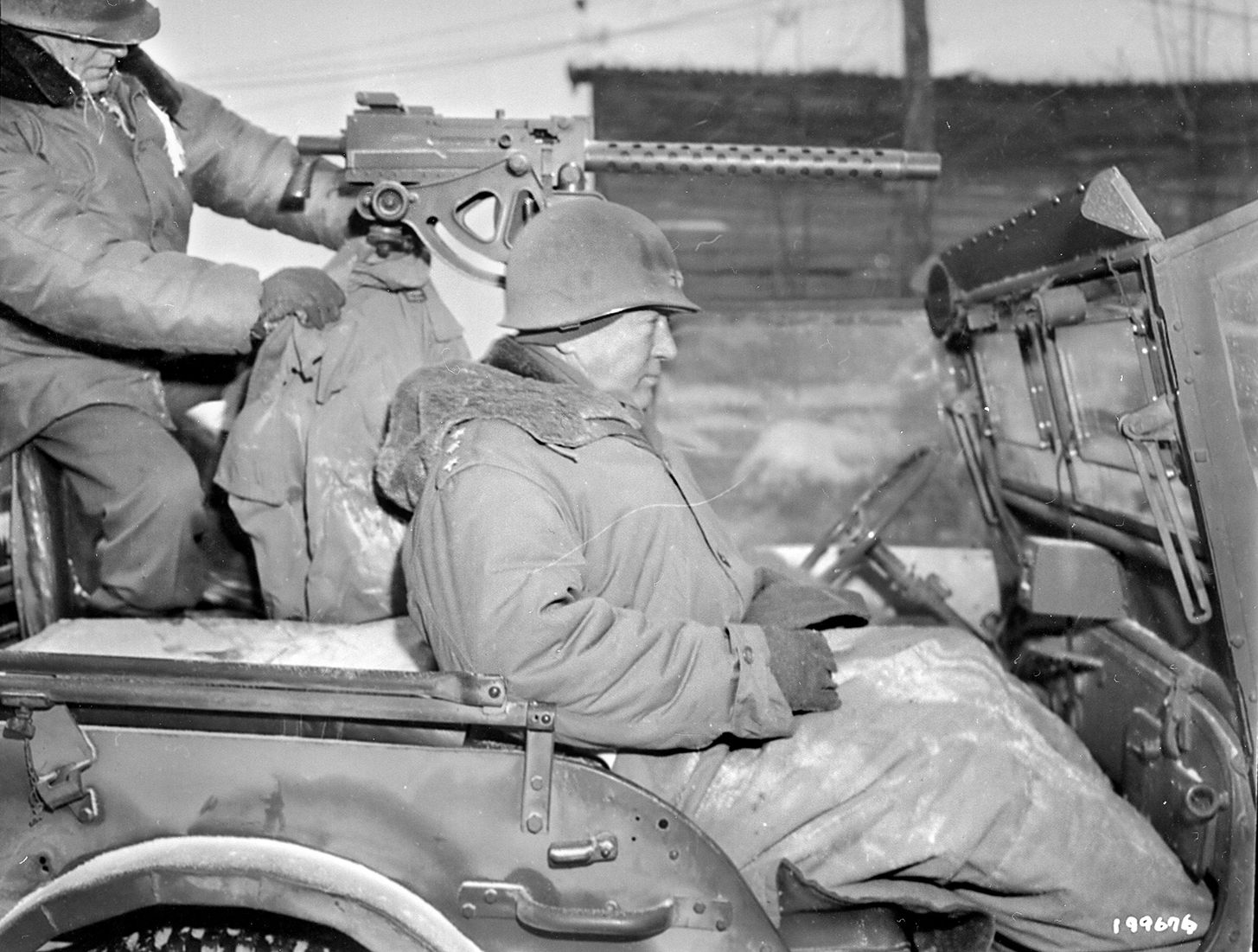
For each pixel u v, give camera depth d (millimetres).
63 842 1255
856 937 1345
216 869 1210
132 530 1784
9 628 1860
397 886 1232
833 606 1510
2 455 1771
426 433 1388
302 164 2043
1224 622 1443
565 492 1388
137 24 1737
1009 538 2318
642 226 1527
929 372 2531
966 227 3527
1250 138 3324
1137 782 1683
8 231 1637
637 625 1318
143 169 1838
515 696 1277
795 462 2553
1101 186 1543
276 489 1736
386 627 1628
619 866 1247
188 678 1217
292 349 1736
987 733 1430
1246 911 1415
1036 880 1406
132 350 1807
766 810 1399
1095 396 1798
